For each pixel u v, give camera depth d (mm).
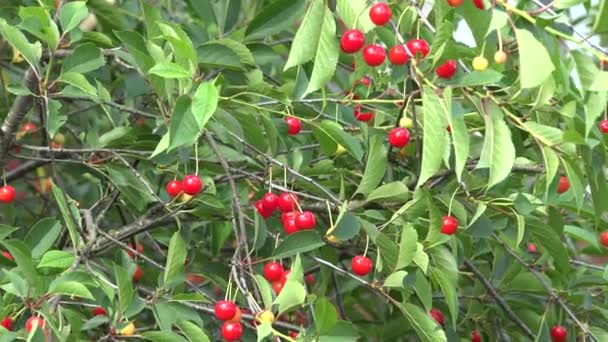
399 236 4926
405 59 4410
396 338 6609
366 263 4793
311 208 5402
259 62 5820
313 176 5559
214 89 4031
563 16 4402
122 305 4340
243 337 5168
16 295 4301
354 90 5656
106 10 5820
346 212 4793
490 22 4254
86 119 6648
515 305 5977
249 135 5270
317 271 6121
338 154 5672
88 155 5934
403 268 4812
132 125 6258
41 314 4070
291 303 4148
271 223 5570
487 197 5109
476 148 5500
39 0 5438
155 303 4594
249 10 6672
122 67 6090
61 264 4297
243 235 4691
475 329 6070
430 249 4926
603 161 4793
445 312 6051
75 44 5816
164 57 4746
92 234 5078
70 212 4781
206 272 5496
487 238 5566
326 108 5676
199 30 5801
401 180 5629
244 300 5195
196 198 5160
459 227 5012
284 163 5312
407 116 5145
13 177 6469
